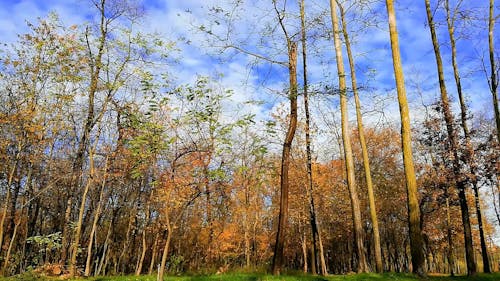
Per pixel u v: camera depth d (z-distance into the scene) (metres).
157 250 34.91
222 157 16.09
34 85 20.34
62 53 20.16
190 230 40.53
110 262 38.97
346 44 20.47
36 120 20.62
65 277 18.20
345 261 51.03
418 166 23.86
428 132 21.80
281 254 14.91
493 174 19.89
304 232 35.50
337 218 35.97
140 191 30.72
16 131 20.64
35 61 20.20
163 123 16.23
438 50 21.53
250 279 13.55
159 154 16.23
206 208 31.56
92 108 21.77
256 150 16.53
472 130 20.97
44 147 23.25
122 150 22.00
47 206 35.41
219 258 38.12
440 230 33.03
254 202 37.09
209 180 15.84
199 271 26.50
